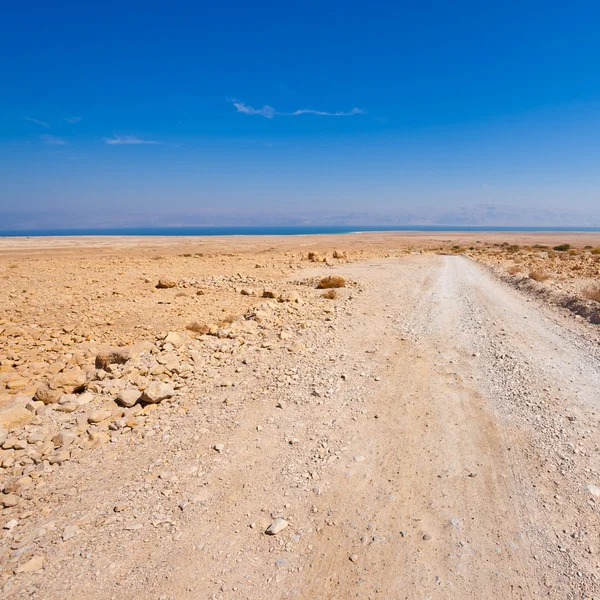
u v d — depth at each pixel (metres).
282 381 7.76
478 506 4.44
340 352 9.54
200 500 4.52
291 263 31.09
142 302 14.70
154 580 3.53
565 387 7.55
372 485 4.81
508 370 8.41
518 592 3.41
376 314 13.58
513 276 23.98
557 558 3.74
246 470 5.06
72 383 7.03
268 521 4.24
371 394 7.30
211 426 6.12
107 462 5.23
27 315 12.63
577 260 34.91
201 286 18.61
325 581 3.54
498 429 6.05
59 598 3.33
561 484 4.76
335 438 5.83
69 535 3.97
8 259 31.48
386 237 127.62
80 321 12.22
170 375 8.02
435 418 6.42
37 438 5.66
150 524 4.17
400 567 3.68
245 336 10.65
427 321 12.78
